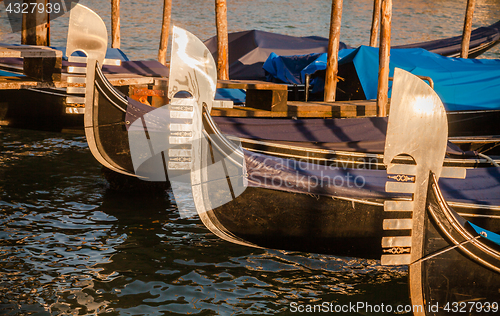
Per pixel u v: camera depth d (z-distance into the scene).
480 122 9.16
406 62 9.68
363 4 46.34
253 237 5.21
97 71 6.64
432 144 3.36
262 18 35.91
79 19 6.43
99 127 6.83
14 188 7.68
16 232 6.27
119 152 7.03
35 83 7.19
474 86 9.11
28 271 5.38
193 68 4.85
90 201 7.43
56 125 8.78
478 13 41.00
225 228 5.13
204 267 5.71
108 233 6.44
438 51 14.72
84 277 5.34
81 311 4.73
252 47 14.59
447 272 3.73
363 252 5.27
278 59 12.38
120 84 8.16
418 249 3.59
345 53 12.26
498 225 5.12
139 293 5.10
